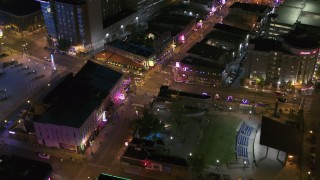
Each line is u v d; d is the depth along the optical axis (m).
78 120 175.25
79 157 174.88
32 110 198.75
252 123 193.75
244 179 158.75
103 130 192.88
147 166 163.25
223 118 198.25
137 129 184.00
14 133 185.88
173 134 185.00
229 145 179.25
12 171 149.38
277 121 184.38
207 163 168.38
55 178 162.50
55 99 191.12
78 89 199.88
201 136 184.88
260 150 174.50
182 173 158.62
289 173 161.88
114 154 176.38
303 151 174.50
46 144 181.50
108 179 152.25
